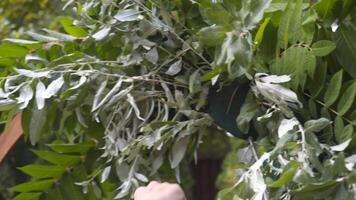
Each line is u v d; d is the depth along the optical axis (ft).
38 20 24.49
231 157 28.19
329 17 9.49
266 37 9.64
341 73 9.32
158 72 11.14
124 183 11.03
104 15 11.18
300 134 8.95
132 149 11.03
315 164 8.48
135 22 10.96
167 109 10.94
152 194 9.11
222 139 37.06
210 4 9.79
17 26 24.88
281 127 8.97
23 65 12.00
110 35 11.07
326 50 9.22
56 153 12.55
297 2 9.38
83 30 11.84
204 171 43.57
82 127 12.52
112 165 11.77
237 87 10.37
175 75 11.05
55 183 12.84
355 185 8.16
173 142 11.07
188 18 10.69
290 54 9.43
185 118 11.18
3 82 11.25
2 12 24.85
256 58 9.68
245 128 9.98
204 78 9.86
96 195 12.41
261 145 9.79
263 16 9.50
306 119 9.64
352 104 9.44
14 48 11.97
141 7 10.90
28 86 10.94
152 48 10.96
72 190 12.79
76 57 11.27
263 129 9.95
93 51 11.73
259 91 9.73
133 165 11.12
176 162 10.92
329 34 9.61
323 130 9.44
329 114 9.52
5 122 12.02
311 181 8.20
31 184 12.73
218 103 10.52
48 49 11.89
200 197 43.52
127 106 11.16
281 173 8.59
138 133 11.27
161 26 10.75
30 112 11.75
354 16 9.57
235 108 10.43
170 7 10.84
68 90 10.89
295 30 9.41
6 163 28.96
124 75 11.07
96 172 12.05
